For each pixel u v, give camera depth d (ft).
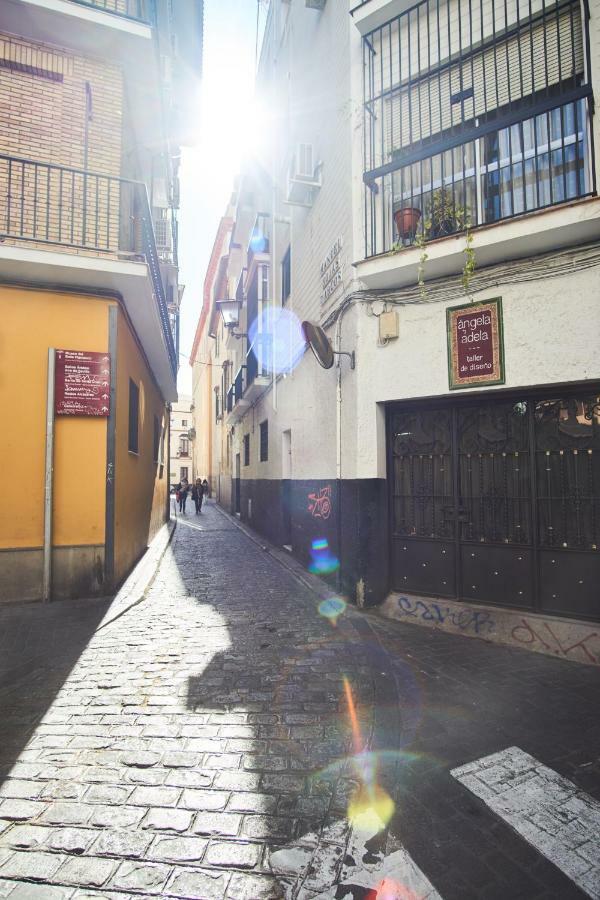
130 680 13.37
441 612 18.17
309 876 6.93
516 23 17.58
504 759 9.80
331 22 24.14
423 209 19.58
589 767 9.50
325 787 8.89
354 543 20.56
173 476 170.30
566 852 7.39
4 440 20.54
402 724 11.19
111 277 21.26
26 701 12.14
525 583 16.92
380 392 19.69
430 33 19.76
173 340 45.80
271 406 40.11
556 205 14.73
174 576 27.45
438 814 8.22
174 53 33.86
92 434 21.84
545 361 15.87
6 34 22.24
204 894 6.60
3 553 20.35
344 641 16.52
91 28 22.26
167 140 33.22
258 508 47.50
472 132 16.84
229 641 16.47
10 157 19.65
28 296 21.29
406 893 6.65
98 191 22.00
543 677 13.66
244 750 10.04
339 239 22.57
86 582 21.40
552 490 16.49
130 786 8.85
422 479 19.58
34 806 8.29
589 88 14.80
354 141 20.90
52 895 6.54
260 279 40.91
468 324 17.52
